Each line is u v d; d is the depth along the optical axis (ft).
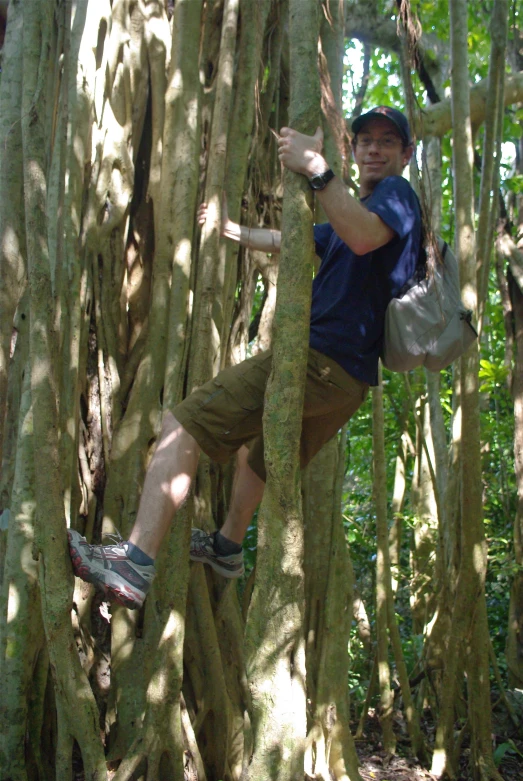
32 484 9.85
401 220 7.92
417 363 8.90
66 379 10.37
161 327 11.37
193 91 11.88
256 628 7.41
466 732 13.78
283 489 7.37
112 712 10.47
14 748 9.58
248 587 12.75
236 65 12.34
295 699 7.31
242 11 12.34
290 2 7.66
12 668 9.63
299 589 7.41
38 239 7.83
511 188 20.36
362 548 23.22
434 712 15.60
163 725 9.46
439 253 8.60
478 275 14.20
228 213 11.84
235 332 13.50
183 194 11.51
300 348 7.36
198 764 10.31
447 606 15.03
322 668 11.94
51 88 11.32
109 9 11.80
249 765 7.32
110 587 7.82
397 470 22.57
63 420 10.23
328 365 8.39
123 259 11.98
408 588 22.36
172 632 9.53
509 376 19.86
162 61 12.32
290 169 7.47
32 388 7.80
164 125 12.01
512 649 18.03
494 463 25.05
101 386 11.44
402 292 8.52
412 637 19.27
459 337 8.88
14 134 10.64
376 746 14.51
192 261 11.73
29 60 8.05
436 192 19.36
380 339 8.85
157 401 11.28
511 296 20.06
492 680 18.52
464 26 13.42
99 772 8.16
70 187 10.78
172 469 8.29
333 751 11.64
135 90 12.24
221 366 12.00
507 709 15.14
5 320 10.62
